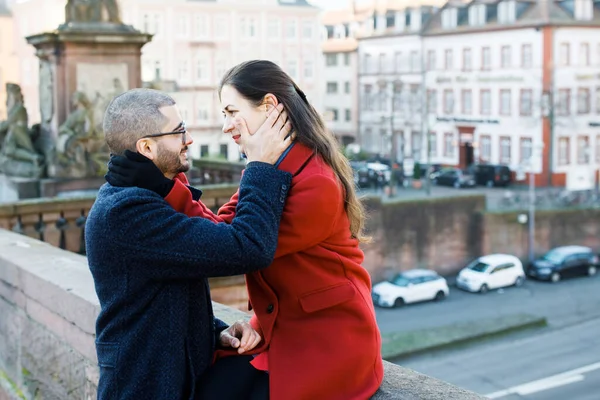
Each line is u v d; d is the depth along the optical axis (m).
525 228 41.66
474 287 37.22
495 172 56.66
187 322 2.32
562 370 27.16
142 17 59.97
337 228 2.32
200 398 2.38
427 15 68.31
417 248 38.84
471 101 64.31
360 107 74.62
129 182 2.33
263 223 2.23
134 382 2.27
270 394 2.28
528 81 59.84
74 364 4.06
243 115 2.37
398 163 65.62
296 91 2.43
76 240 9.20
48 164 11.32
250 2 64.12
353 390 2.29
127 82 11.49
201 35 62.19
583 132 59.88
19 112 11.52
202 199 10.19
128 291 2.26
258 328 2.49
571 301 35.88
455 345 29.48
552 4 60.00
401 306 34.88
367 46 73.31
